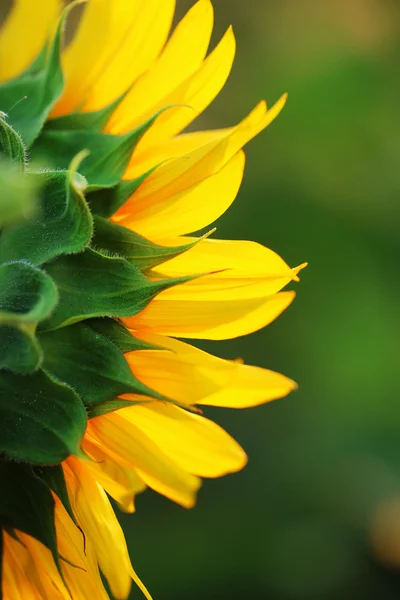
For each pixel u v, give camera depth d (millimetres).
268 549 951
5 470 569
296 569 965
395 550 964
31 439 563
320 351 1005
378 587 980
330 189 1061
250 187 1061
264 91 1108
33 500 571
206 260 589
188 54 599
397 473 987
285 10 1172
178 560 927
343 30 1144
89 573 584
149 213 585
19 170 562
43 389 562
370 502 985
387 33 1134
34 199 560
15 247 563
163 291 585
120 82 600
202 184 586
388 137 1073
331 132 1075
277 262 589
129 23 603
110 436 585
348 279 1022
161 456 592
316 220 1042
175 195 585
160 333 585
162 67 598
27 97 593
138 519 949
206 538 946
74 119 589
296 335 1012
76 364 566
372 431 996
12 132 561
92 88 600
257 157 1077
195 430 595
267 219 1045
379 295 1016
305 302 1018
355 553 986
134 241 574
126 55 601
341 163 1068
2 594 583
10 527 572
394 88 1088
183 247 573
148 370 585
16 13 638
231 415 1013
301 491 992
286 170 1068
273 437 1008
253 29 1159
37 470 571
